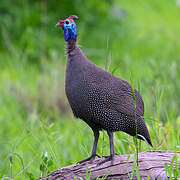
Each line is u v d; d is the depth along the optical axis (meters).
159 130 8.32
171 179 5.94
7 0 19.73
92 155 7.30
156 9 30.73
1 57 17.50
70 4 20.50
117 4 27.34
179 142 8.38
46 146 8.89
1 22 18.97
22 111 13.29
